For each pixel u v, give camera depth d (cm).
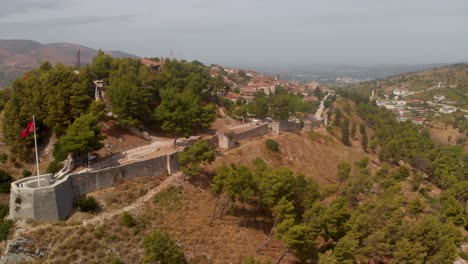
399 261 4912
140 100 7631
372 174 10238
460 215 7738
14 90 6962
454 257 5150
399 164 12331
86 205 5150
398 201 6306
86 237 4762
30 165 6331
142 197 5712
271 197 5350
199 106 8119
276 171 5550
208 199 6209
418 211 6856
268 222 6138
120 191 5616
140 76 8556
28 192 4809
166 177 6406
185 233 5284
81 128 5559
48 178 5275
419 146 12488
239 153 8256
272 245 5584
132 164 5956
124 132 7481
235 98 14288
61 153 6044
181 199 5975
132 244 4884
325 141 11350
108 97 7844
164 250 4419
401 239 5319
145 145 7481
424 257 5212
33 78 7275
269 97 14788
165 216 5481
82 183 5356
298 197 5797
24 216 4844
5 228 4738
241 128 10031
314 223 5006
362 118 17275
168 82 9431
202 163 7144
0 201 5503
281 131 10675
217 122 10375
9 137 6338
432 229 5422
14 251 4509
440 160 11606
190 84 10088
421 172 11762
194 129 9100
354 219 5366
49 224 4809
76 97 6681
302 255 4950
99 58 9575
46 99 6606
